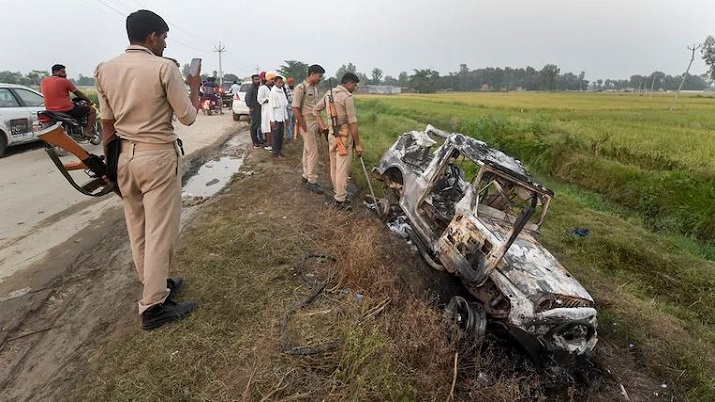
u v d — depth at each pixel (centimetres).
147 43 283
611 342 434
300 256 432
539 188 450
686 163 1006
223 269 398
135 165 275
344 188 603
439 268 479
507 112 2353
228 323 321
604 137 1281
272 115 899
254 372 269
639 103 3594
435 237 504
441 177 582
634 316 465
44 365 284
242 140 1209
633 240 654
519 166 479
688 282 563
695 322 483
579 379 373
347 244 436
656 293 556
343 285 382
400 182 676
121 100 269
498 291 406
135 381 264
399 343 302
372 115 2089
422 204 548
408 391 266
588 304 382
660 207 841
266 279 385
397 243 529
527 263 403
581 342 367
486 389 306
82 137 926
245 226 499
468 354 336
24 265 416
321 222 527
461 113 2272
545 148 1227
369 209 664
